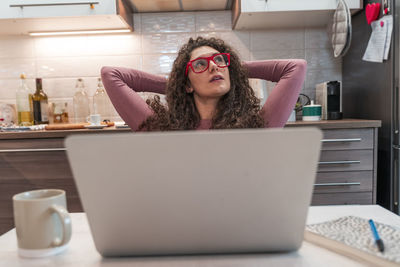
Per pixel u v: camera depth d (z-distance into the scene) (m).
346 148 1.89
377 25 1.91
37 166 1.93
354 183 1.90
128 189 0.44
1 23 2.11
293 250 0.50
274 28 2.41
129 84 1.42
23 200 0.52
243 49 2.42
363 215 0.68
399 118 1.80
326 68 2.44
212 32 2.41
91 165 0.42
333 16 2.07
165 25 2.40
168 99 1.20
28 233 0.51
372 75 2.02
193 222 0.46
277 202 0.45
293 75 1.26
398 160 1.82
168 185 0.43
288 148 0.41
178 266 0.47
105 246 0.49
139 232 0.47
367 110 2.10
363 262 0.47
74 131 1.91
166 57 2.42
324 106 2.18
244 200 0.44
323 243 0.53
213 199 0.44
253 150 0.41
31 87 2.43
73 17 2.02
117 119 2.42
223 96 1.15
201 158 0.42
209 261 0.48
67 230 0.52
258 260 0.49
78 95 2.37
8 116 2.36
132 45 2.41
